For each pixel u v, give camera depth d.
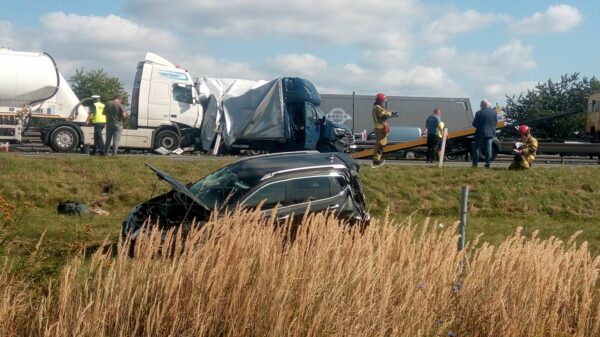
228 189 10.97
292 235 6.56
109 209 15.32
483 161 27.94
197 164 17.89
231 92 28.84
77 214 14.24
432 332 6.15
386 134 19.23
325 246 6.28
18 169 16.02
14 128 26.08
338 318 5.77
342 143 28.67
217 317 5.71
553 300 6.58
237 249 5.94
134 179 16.39
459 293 6.43
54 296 5.80
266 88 28.41
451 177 17.98
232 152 29.27
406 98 38.72
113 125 20.70
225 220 6.11
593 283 6.80
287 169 11.01
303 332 5.70
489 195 17.39
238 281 5.81
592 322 6.61
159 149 27.66
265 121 28.33
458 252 6.94
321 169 11.03
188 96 28.58
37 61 26.34
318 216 6.59
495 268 6.69
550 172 18.69
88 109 26.88
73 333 5.34
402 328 5.98
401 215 16.12
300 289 5.86
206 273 5.82
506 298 6.48
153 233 5.96
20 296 5.70
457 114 38.81
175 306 5.63
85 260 6.50
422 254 6.64
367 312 5.87
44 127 26.53
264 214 7.00
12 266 6.00
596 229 15.67
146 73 28.25
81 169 16.47
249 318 5.69
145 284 5.73
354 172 11.45
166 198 11.55
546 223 16.05
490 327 6.32
